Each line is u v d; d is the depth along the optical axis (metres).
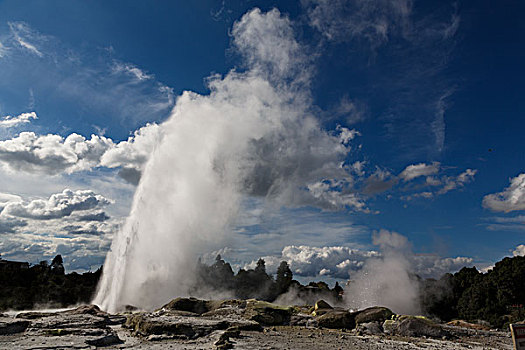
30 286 50.19
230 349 17.92
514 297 44.97
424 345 22.45
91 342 17.47
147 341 19.66
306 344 20.52
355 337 24.95
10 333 19.41
